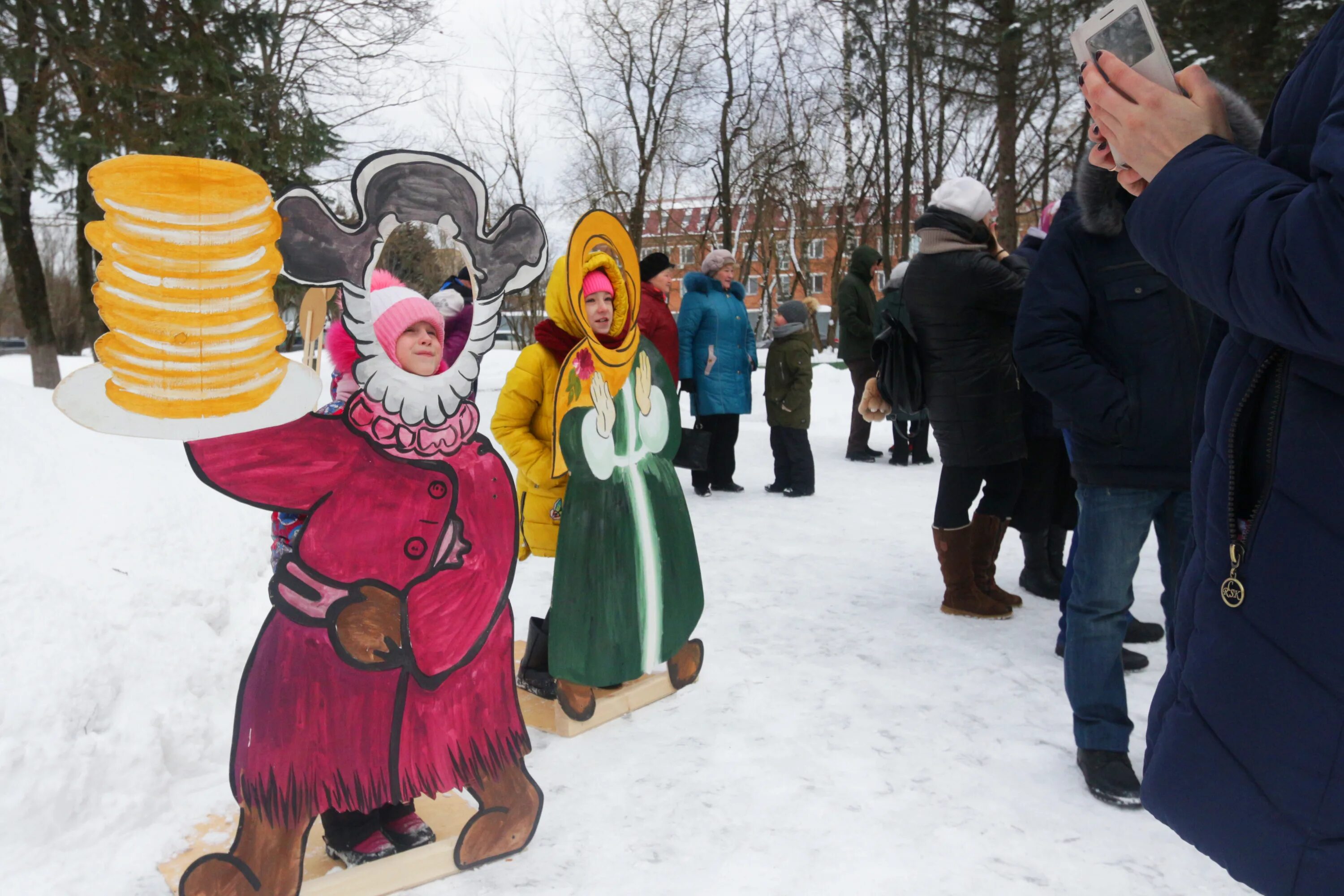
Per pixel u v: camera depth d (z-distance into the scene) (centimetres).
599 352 314
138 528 352
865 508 696
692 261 3309
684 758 290
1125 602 272
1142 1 121
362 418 215
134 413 175
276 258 190
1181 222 111
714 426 756
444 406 227
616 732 311
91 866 226
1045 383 278
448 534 228
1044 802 262
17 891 214
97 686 266
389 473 219
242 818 202
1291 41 1170
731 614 436
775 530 620
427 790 224
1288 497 111
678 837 244
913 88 2269
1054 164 2586
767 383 745
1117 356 274
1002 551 561
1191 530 130
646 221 2770
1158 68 121
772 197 2700
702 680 354
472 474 233
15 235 1319
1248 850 114
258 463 202
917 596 465
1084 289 279
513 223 235
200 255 179
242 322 185
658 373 342
